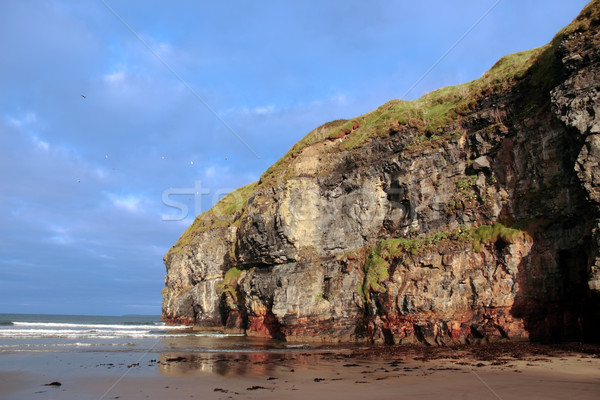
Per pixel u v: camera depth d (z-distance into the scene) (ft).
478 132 118.01
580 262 90.02
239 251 174.50
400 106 151.02
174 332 207.21
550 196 97.60
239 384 65.10
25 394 59.31
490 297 100.12
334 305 133.90
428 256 114.32
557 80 100.17
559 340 91.45
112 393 59.57
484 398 50.37
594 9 93.97
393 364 81.61
